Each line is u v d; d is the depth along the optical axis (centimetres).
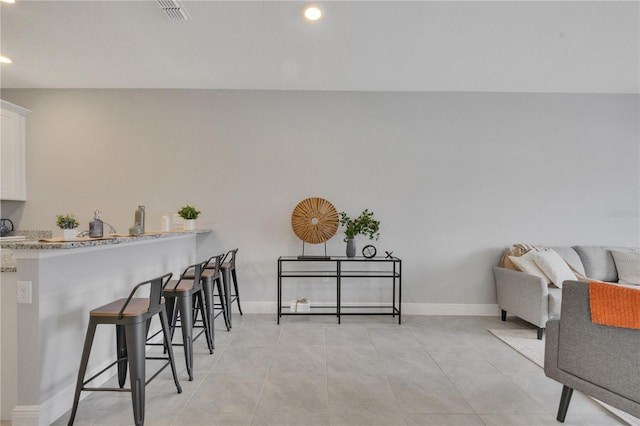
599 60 311
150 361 257
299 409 193
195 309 313
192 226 352
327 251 390
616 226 389
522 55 302
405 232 391
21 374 171
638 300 146
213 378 229
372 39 277
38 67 328
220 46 289
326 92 391
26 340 172
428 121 391
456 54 302
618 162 391
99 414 186
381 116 391
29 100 379
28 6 233
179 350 280
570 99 391
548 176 391
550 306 300
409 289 390
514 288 338
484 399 205
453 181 392
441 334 321
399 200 391
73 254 196
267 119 391
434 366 250
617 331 154
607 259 361
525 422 182
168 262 319
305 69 336
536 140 391
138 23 254
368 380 228
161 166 387
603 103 392
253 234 390
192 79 361
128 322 170
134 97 386
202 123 389
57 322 184
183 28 261
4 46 288
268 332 324
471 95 392
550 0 225
